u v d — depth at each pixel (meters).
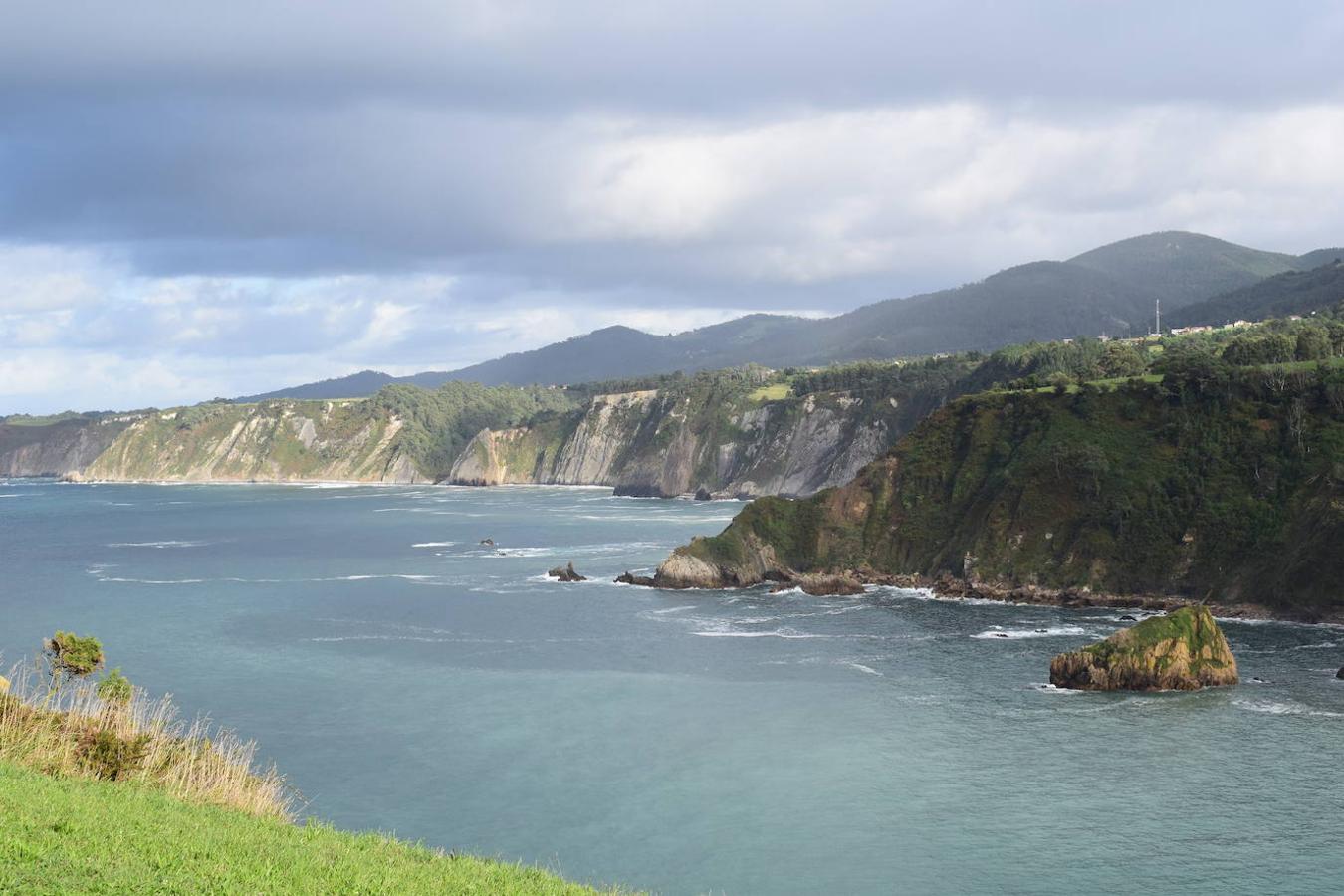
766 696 83.56
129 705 42.38
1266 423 126.75
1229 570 117.19
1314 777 63.31
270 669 93.56
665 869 52.31
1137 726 74.38
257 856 27.84
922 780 64.25
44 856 24.19
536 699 83.12
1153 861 52.59
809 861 53.16
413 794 62.38
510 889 29.70
